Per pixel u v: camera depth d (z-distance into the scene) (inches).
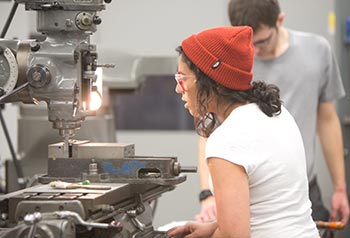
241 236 80.2
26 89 89.4
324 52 139.2
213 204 126.3
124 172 91.9
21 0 89.8
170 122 236.5
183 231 92.3
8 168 130.3
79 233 81.5
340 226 115.1
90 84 92.5
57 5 88.7
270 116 86.0
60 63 88.9
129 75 144.5
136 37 222.5
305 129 137.9
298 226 85.7
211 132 87.8
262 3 126.4
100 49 144.6
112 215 84.0
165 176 91.4
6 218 82.8
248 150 82.3
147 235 92.2
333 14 207.8
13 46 89.8
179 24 220.5
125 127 238.8
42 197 82.1
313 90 137.9
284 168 84.7
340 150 145.3
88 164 93.0
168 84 235.8
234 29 85.8
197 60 84.6
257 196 84.7
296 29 211.3
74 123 91.4
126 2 222.2
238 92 85.9
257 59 137.9
